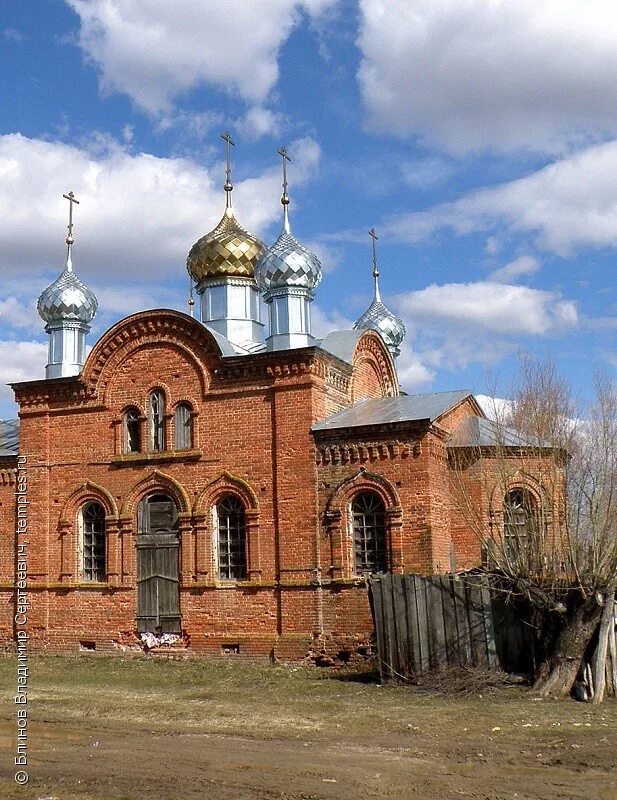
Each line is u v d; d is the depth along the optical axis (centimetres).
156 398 3114
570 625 2072
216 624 2898
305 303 3197
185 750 1608
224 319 3731
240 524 2942
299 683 2428
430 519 2681
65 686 2464
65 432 3222
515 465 2538
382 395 3575
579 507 2178
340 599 2747
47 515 3206
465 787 1335
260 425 2928
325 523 2795
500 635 2222
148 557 3038
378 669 2406
